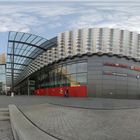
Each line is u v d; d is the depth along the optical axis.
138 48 32.09
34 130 6.94
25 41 33.09
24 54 40.44
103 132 6.76
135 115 9.69
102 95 29.59
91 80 29.97
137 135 6.41
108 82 29.88
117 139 6.02
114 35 30.50
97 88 29.73
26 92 64.94
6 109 13.03
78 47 31.56
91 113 10.16
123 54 31.02
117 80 30.47
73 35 32.06
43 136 6.22
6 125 8.78
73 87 31.98
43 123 8.30
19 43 34.03
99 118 8.91
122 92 30.73
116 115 9.63
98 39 30.39
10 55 41.31
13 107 13.48
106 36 30.34
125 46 31.12
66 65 33.81
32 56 41.81
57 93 36.47
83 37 31.05
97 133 6.65
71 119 8.82
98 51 30.31
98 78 29.84
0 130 7.80
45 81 43.00
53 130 7.12
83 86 30.47
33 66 48.25
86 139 6.04
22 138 6.00
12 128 7.91
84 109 11.49
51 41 33.25
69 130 7.07
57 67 36.44
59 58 34.62
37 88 50.28
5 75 68.31
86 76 30.31
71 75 32.53
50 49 36.88
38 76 49.31
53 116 9.68
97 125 7.70
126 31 31.02
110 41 30.45
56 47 35.12
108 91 29.80
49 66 39.88
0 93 74.12
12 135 7.07
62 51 33.84
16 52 39.16
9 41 33.06
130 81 31.72
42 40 32.81
